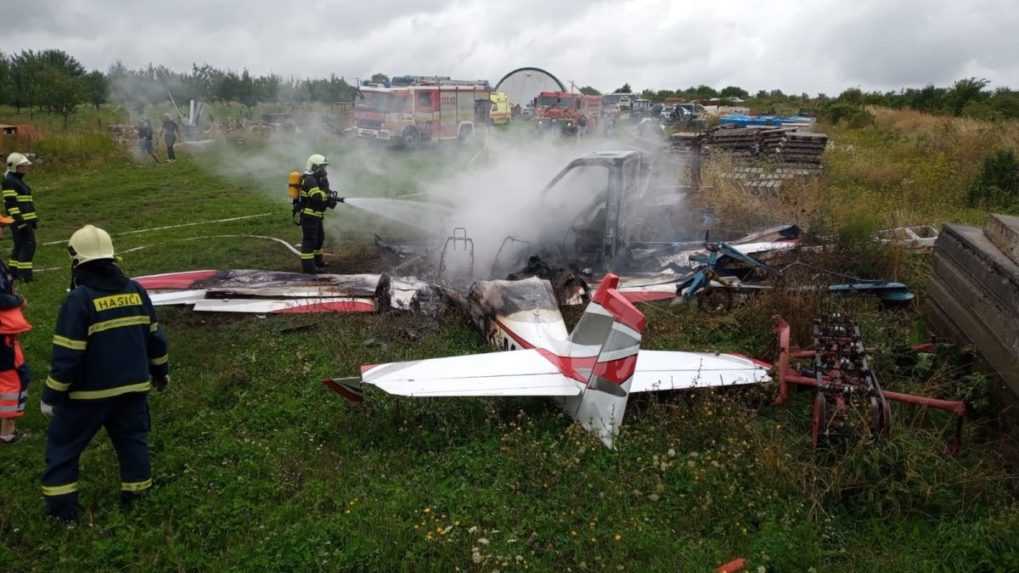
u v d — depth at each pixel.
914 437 4.36
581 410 4.59
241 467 4.28
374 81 26.80
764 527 3.64
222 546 3.62
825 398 4.68
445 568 3.38
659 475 4.16
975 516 3.83
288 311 7.12
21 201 8.23
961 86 34.72
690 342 6.39
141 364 3.86
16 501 3.97
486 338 6.06
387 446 4.57
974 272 5.37
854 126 28.33
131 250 10.16
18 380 4.58
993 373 4.80
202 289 7.82
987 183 12.21
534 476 4.11
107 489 4.11
